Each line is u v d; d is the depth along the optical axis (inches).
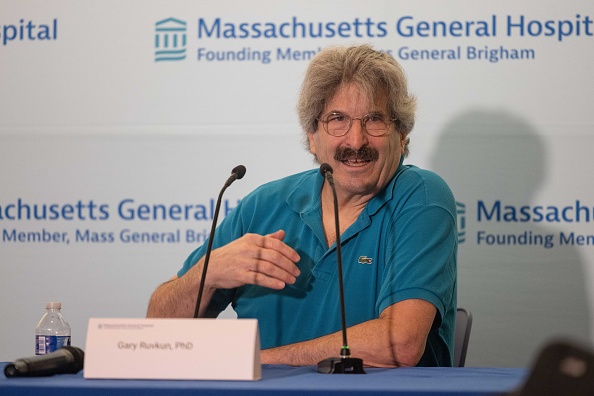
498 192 249.8
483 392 98.0
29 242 257.3
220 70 255.6
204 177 255.1
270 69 254.4
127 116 256.8
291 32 253.8
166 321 116.6
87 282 256.7
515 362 249.6
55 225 257.0
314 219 187.2
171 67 255.9
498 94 249.4
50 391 103.3
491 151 249.9
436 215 177.3
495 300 250.2
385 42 251.3
